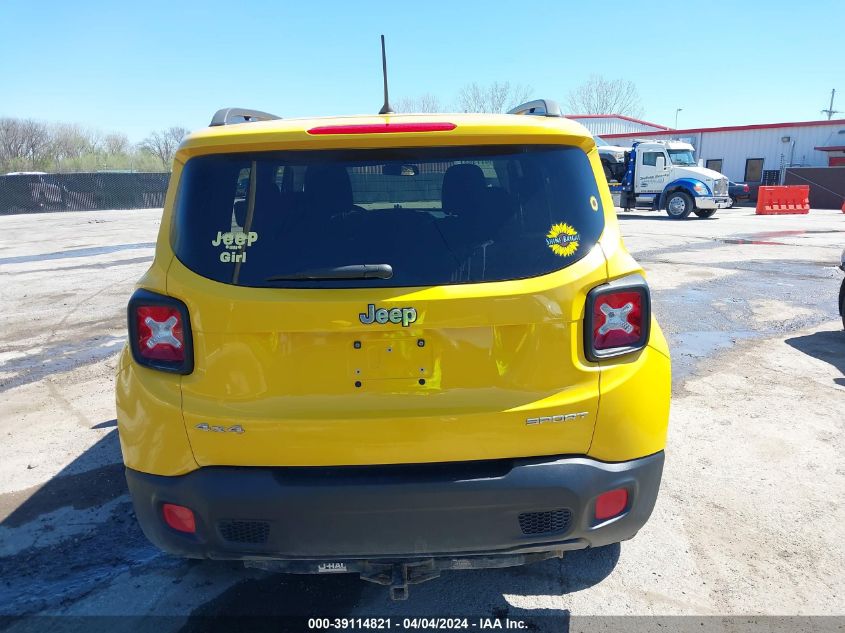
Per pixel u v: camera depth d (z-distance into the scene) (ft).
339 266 7.05
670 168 74.59
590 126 150.00
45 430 15.34
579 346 7.30
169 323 7.29
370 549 7.23
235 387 7.13
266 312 6.95
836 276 32.60
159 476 7.43
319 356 7.07
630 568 9.82
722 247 45.16
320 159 7.33
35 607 9.05
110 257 45.83
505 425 7.12
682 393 16.92
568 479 7.20
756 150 109.50
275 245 7.17
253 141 7.24
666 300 27.63
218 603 9.12
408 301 6.93
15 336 23.99
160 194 122.01
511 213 7.36
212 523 7.25
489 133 7.29
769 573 9.66
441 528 7.16
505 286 7.06
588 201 7.59
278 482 7.08
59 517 11.48
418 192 7.34
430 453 7.13
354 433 7.03
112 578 9.71
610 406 7.36
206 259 7.22
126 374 7.75
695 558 10.04
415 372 7.12
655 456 7.82
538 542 7.41
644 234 54.95
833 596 9.14
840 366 18.81
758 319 24.31
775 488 12.05
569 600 9.12
